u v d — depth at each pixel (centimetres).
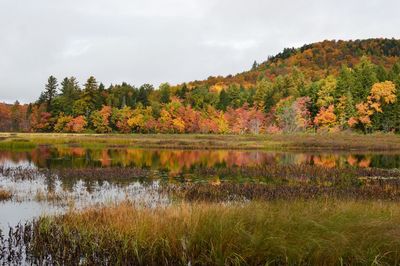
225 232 837
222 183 2231
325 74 14525
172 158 4022
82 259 900
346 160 3862
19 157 4019
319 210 1017
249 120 9619
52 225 1103
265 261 784
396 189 1977
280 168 2806
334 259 751
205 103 11169
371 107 8581
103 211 1198
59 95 10881
